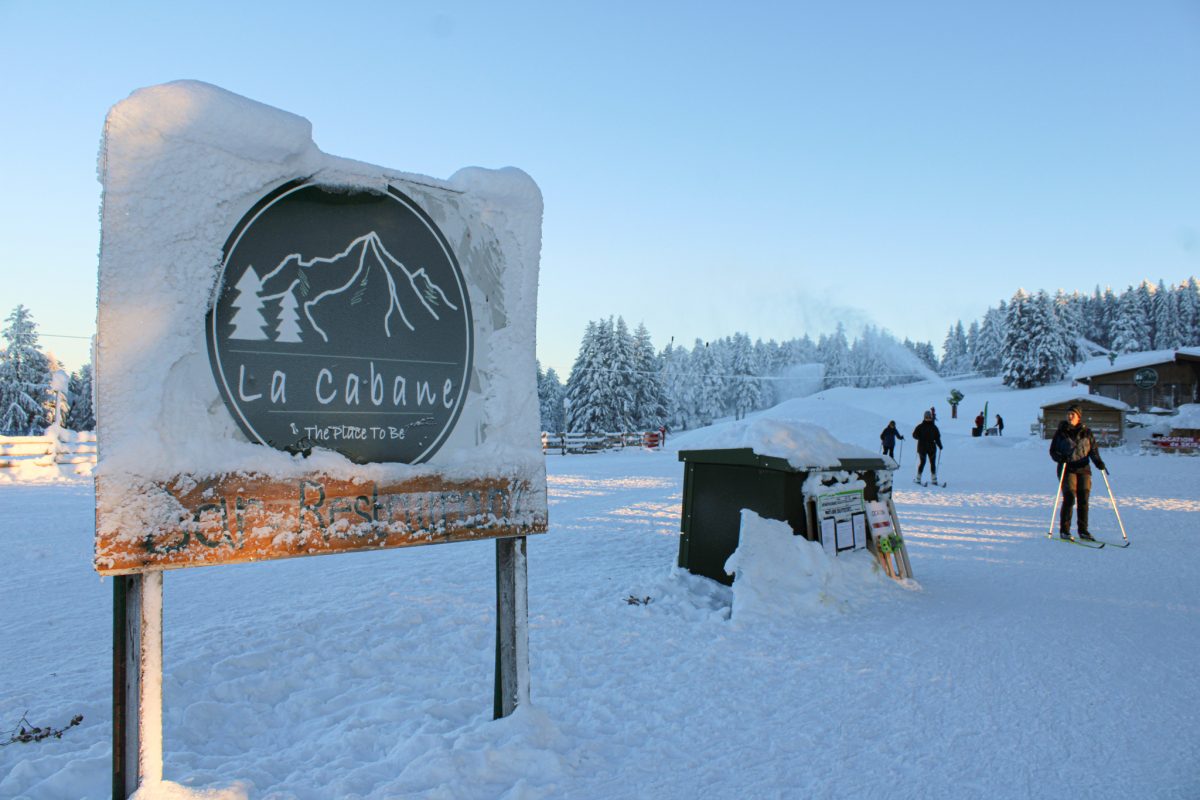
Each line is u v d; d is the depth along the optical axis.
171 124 2.51
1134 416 35.97
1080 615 5.38
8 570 7.01
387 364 2.98
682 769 3.01
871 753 3.17
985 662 4.32
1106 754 3.16
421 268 3.10
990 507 12.20
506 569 3.28
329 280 2.86
